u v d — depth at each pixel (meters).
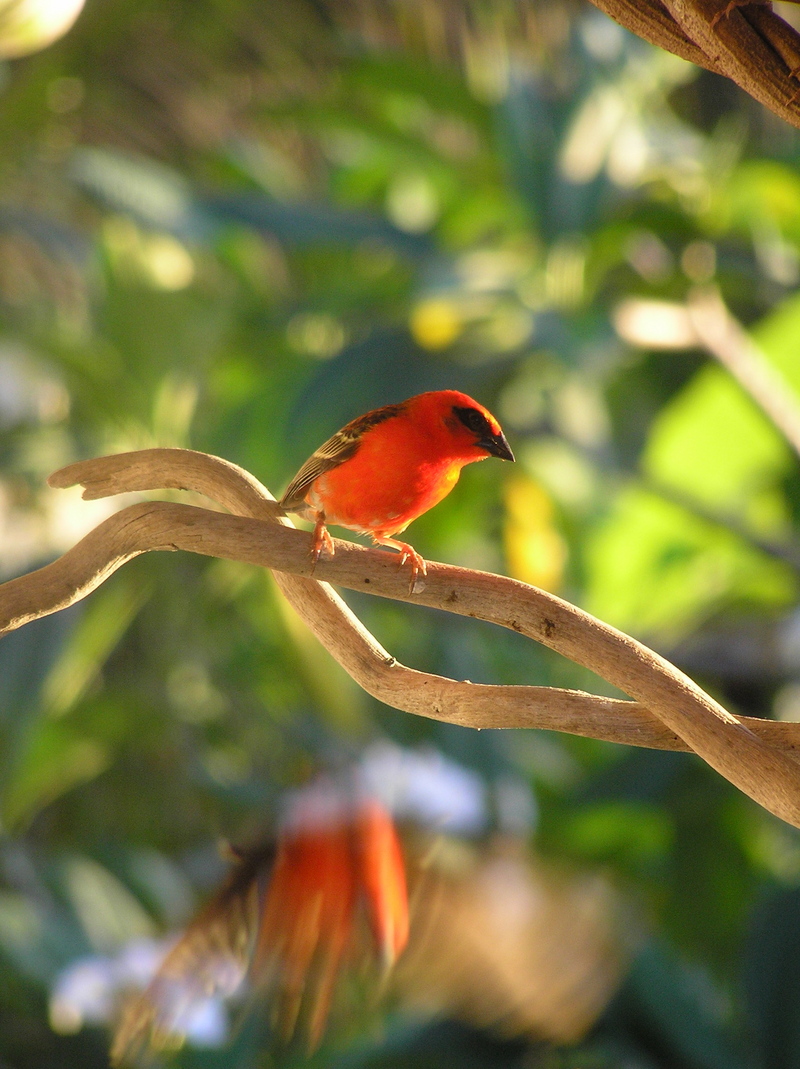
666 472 11.88
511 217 12.94
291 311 13.11
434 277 11.77
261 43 14.78
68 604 3.59
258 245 14.35
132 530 3.58
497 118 12.73
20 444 11.69
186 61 14.84
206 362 12.34
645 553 12.52
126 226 12.55
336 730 12.52
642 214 12.57
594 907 3.47
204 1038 7.09
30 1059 9.70
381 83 13.55
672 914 10.52
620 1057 8.84
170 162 15.11
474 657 13.59
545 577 12.81
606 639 3.46
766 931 8.66
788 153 12.56
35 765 12.76
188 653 14.02
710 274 12.74
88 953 10.37
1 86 13.77
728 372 11.06
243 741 13.80
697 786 10.51
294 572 3.61
